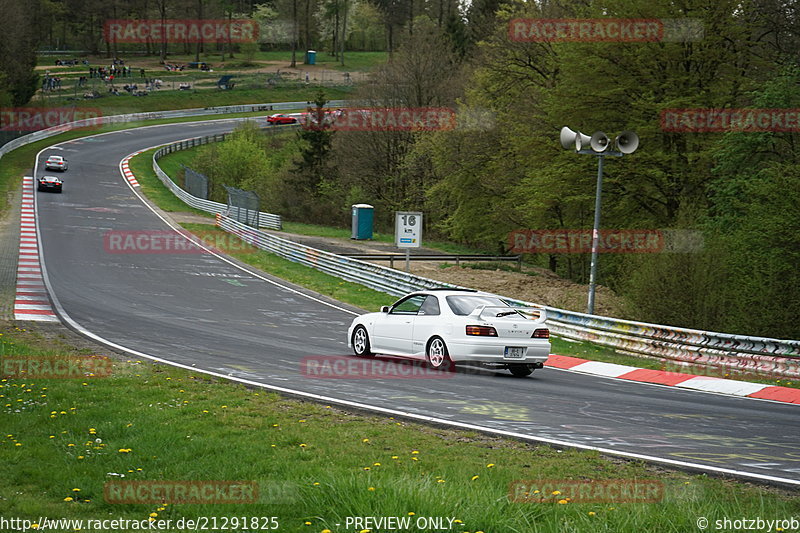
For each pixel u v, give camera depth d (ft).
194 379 61.93
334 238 243.60
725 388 72.08
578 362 86.94
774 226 113.70
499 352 70.08
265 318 113.70
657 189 173.27
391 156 347.15
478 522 27.30
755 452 43.32
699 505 30.68
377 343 78.95
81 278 141.28
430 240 319.88
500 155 244.22
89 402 51.67
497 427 47.88
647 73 169.68
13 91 439.63
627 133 102.42
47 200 256.52
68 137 428.97
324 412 50.78
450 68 340.80
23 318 98.37
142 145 429.38
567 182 175.63
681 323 108.78
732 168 149.07
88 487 33.35
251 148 404.36
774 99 144.97
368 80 347.36
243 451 39.58
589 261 216.54
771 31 169.17
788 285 110.32
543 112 213.46
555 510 29.76
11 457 38.01
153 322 101.09
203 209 274.57
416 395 58.49
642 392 66.64
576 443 44.14
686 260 109.70
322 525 28.30
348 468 35.96
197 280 152.05
